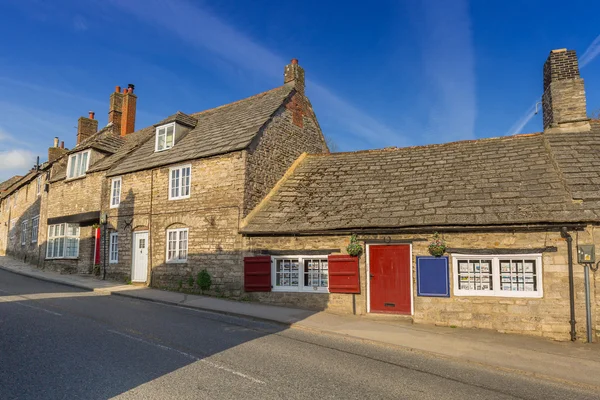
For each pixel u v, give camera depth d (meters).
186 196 15.94
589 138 12.98
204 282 14.46
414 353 8.14
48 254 23.30
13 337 7.65
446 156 14.62
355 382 6.14
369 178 14.63
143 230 17.25
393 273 11.76
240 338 8.51
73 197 22.45
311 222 12.92
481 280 10.66
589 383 6.56
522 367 7.33
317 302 12.55
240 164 14.65
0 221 39.91
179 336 8.34
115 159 20.69
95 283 16.83
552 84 14.14
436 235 11.01
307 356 7.41
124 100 27.48
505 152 13.66
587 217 9.62
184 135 18.75
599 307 9.47
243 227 13.95
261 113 17.23
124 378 5.75
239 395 5.32
